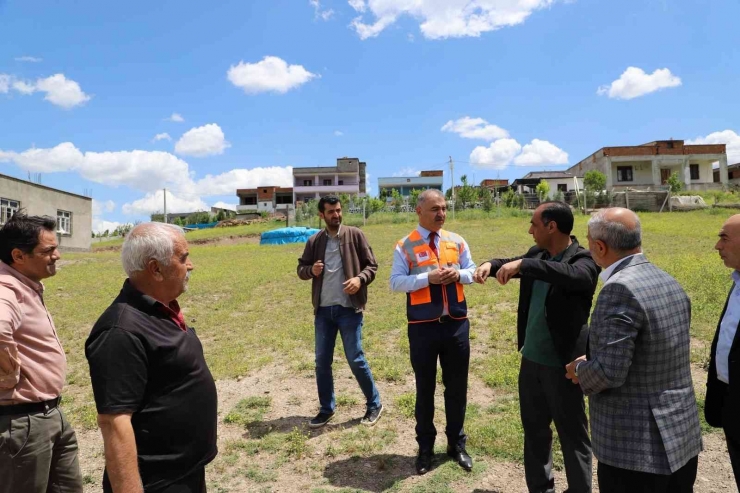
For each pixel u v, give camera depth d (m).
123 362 1.72
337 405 4.81
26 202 24.88
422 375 3.51
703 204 27.97
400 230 25.20
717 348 2.58
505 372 5.23
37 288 2.55
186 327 2.08
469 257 3.75
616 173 42.28
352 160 62.50
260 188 66.31
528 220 26.58
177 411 1.85
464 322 3.54
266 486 3.45
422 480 3.40
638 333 2.03
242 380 5.75
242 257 18.91
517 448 3.73
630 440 2.03
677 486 2.05
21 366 2.35
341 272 4.32
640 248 2.22
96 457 4.03
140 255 1.86
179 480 1.85
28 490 2.38
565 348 2.76
